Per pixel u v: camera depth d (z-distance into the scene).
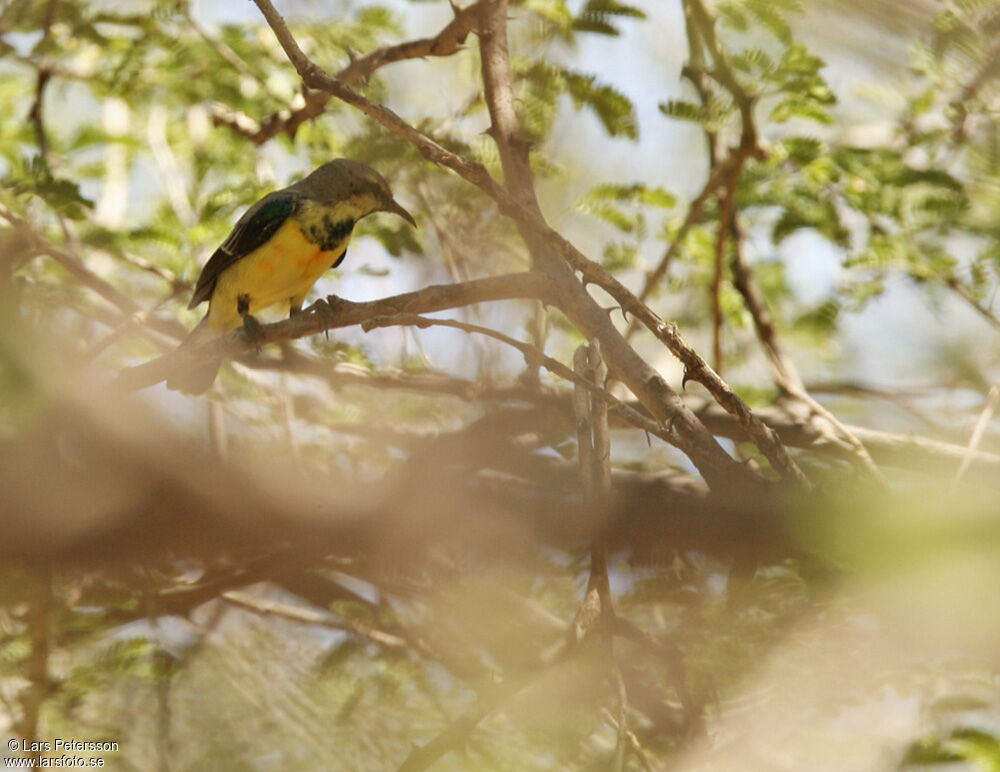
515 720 8.48
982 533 5.59
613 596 8.48
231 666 9.25
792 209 12.48
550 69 10.93
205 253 12.80
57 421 7.73
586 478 7.67
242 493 7.73
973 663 8.41
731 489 7.39
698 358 7.98
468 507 8.16
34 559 7.49
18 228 10.49
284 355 11.70
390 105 12.77
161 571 8.94
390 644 9.39
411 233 12.95
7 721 8.57
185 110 15.46
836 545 6.11
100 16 12.89
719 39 10.38
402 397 12.06
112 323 12.35
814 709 8.45
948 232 11.92
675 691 8.52
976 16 10.10
